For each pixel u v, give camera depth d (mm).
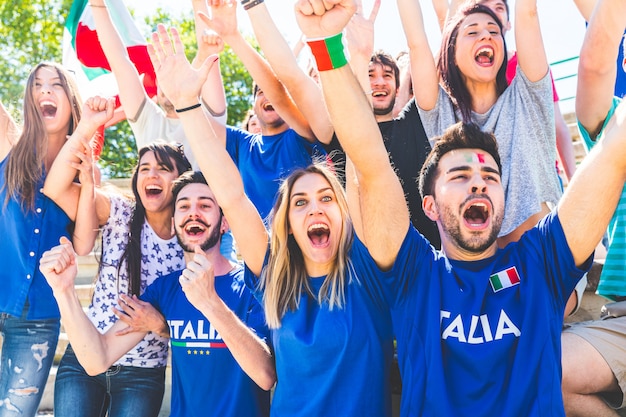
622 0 2750
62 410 3016
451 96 3170
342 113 2100
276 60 3164
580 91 2969
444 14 4074
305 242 2523
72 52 4844
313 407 2357
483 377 2148
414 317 2275
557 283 2248
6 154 3375
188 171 3361
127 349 2930
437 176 2410
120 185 6688
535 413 2074
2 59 17891
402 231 2295
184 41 16547
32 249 3184
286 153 3559
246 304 2865
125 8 4938
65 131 3461
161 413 3818
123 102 3859
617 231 2969
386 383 2420
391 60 3607
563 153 4406
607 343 2631
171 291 2979
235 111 14719
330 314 2432
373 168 2186
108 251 3275
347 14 1975
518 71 3070
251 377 2633
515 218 2920
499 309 2213
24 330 3156
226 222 3088
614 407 2646
